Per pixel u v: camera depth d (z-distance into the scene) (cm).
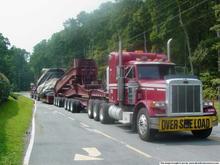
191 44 5659
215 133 1805
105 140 1608
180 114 1545
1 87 2827
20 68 15812
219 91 3684
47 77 5744
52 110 3544
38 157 1251
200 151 1335
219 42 4184
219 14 3831
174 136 1709
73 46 13200
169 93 1541
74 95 3547
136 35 7469
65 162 1176
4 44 6097
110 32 10300
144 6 7356
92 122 2361
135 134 1789
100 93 2478
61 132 1867
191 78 1573
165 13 5850
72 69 3775
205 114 1570
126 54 1970
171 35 5631
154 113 1534
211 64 4922
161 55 2003
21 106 3316
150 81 1708
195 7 5447
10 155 1231
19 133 1733
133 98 1798
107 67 2236
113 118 2070
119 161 1182
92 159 1216
